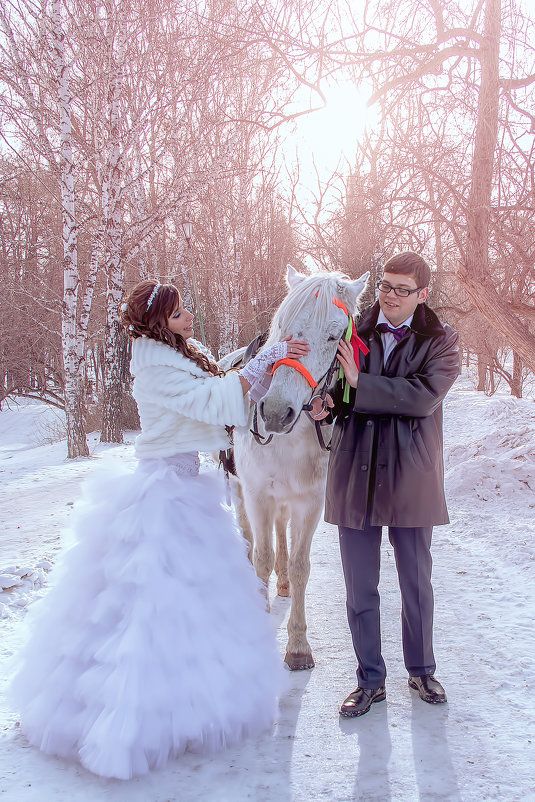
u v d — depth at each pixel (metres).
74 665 2.53
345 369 2.84
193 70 14.22
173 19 14.16
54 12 12.16
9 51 12.47
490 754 2.54
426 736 2.68
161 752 2.43
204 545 2.68
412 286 2.89
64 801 2.25
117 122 13.52
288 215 26.61
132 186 14.45
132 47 14.22
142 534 2.60
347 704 2.88
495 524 6.24
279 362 2.77
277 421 2.68
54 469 12.02
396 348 2.96
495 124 7.04
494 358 23.22
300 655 3.41
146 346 2.79
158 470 2.75
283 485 3.48
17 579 4.71
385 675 2.98
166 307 2.78
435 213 7.55
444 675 3.24
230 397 2.67
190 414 2.69
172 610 2.47
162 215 14.52
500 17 6.85
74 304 13.57
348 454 3.00
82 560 2.69
